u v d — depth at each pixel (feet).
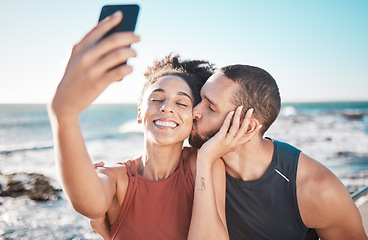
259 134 6.20
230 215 6.57
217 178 6.00
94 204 3.85
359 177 32.81
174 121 5.76
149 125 5.83
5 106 252.21
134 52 1.99
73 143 2.88
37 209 25.12
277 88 6.36
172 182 5.87
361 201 9.84
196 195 5.35
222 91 5.96
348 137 64.54
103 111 193.77
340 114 148.25
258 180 6.19
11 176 36.58
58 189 31.01
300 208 6.20
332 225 6.32
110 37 1.96
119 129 95.20
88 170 3.39
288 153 6.33
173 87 5.98
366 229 8.09
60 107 2.33
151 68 7.38
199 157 5.61
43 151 57.52
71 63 2.09
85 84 2.03
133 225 5.44
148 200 5.62
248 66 6.24
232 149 5.77
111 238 5.61
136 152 55.47
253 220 6.37
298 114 147.13
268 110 6.06
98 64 1.92
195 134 6.34
